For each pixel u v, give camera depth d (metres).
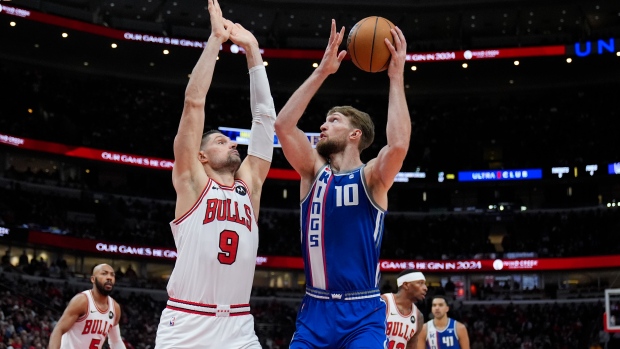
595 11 41.03
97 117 40.53
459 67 42.12
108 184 38.75
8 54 40.25
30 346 23.33
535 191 42.38
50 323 26.94
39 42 39.41
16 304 27.50
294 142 5.49
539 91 44.62
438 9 41.31
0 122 36.19
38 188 36.66
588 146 41.06
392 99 5.42
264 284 39.53
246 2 41.03
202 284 5.45
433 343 11.05
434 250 39.31
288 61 41.94
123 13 41.88
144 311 33.41
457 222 40.22
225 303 5.50
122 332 30.34
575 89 44.12
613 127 41.56
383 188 5.31
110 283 9.80
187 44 39.59
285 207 41.72
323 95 45.53
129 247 35.72
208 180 5.63
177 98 44.03
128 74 43.00
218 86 44.91
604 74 42.94
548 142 42.03
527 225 39.69
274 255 37.94
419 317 9.66
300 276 39.66
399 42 5.51
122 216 37.94
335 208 5.33
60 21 37.03
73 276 33.81
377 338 5.13
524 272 39.25
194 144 5.61
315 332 5.24
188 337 5.38
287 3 41.12
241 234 5.62
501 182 41.19
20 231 32.81
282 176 40.44
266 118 6.18
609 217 38.44
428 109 44.84
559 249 37.84
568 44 39.38
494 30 44.16
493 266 37.28
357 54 5.58
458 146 42.91
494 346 33.44
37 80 40.22
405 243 39.78
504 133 43.12
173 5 40.97
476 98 45.25
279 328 34.56
